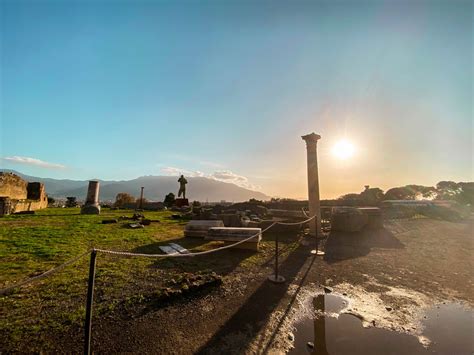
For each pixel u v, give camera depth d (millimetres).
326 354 3107
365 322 3902
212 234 8492
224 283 5270
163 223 15344
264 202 25062
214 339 3334
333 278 5805
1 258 6520
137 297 4387
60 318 3678
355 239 10430
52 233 10094
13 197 21594
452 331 3670
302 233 11508
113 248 8062
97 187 21297
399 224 14469
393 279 5785
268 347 3217
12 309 3924
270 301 4523
